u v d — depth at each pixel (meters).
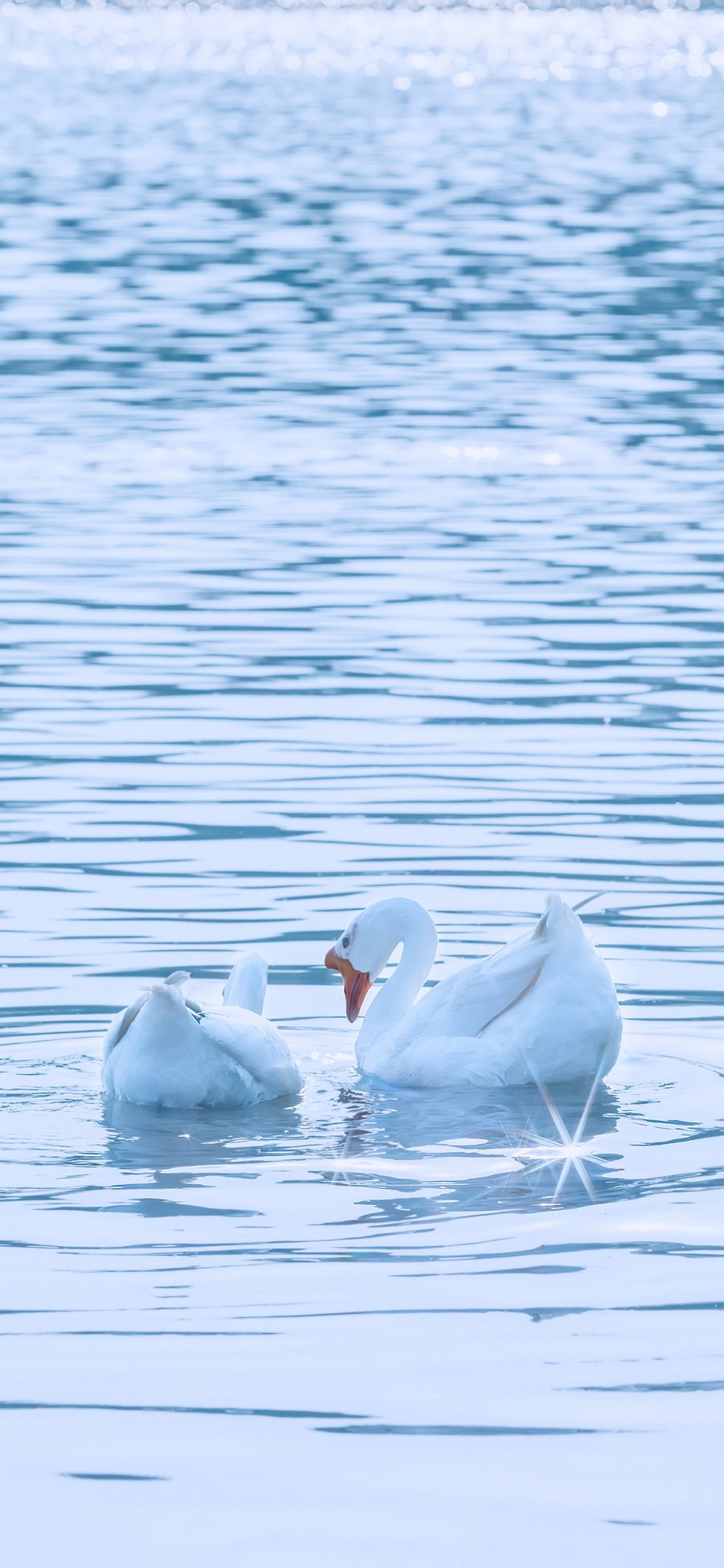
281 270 58.25
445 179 83.12
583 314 50.47
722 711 19.75
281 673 21.33
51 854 15.82
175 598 24.69
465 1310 8.34
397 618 23.67
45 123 110.44
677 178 84.50
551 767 18.08
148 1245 9.05
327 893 14.95
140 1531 6.83
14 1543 6.77
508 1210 9.51
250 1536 6.79
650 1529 6.81
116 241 63.78
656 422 37.12
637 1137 10.65
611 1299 8.45
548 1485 7.08
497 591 24.94
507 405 38.81
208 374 42.22
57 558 26.81
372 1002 12.98
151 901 14.75
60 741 18.95
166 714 19.86
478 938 13.93
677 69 186.75
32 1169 10.12
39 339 46.59
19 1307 8.36
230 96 138.00
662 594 24.70
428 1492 7.03
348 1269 8.77
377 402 39.06
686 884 15.08
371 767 18.11
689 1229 9.23
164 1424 7.46
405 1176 10.02
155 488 31.50
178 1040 11.05
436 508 30.11
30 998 12.87
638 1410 7.54
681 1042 12.22
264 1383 7.73
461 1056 11.65
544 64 198.25
